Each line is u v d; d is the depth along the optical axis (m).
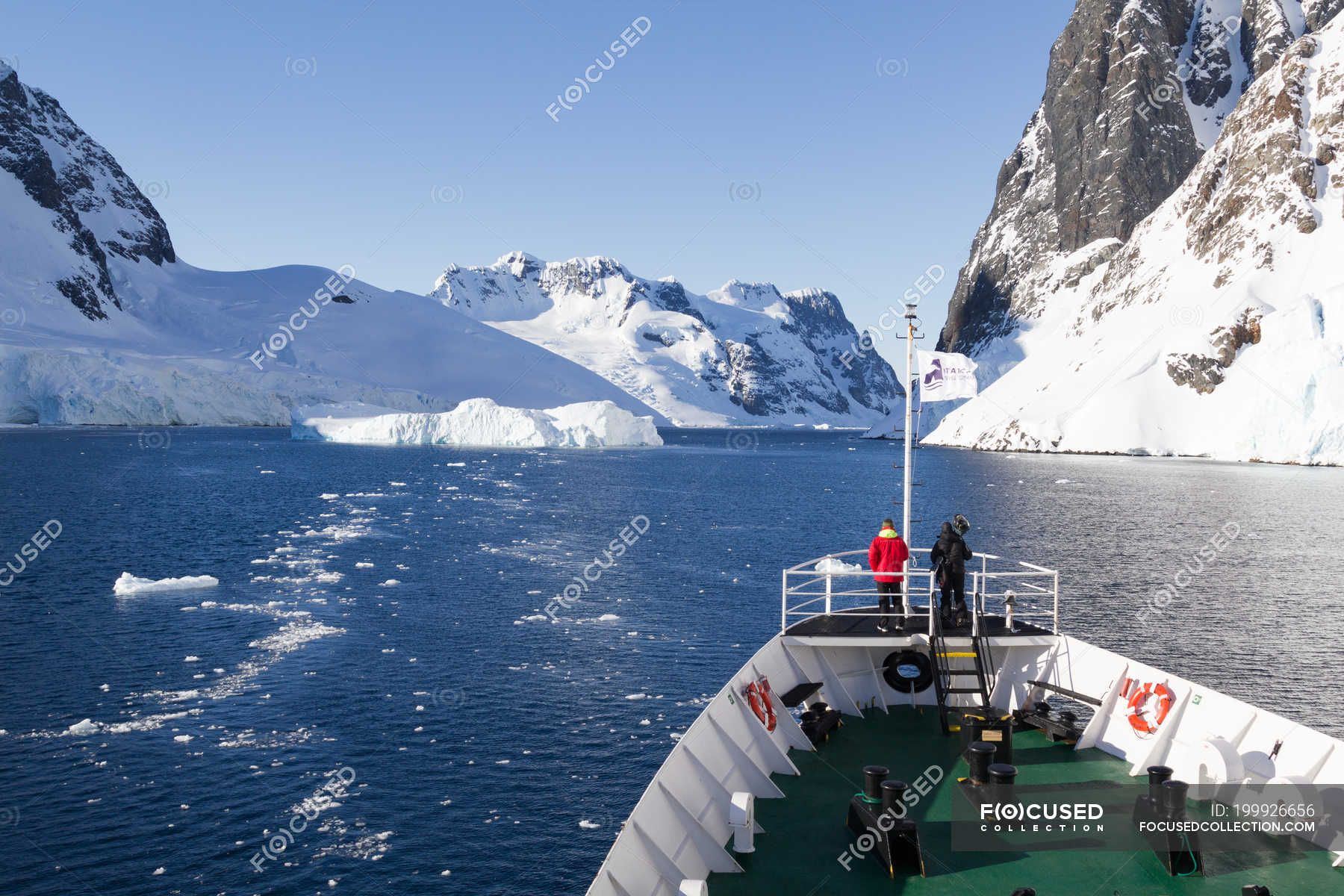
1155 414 188.12
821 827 11.10
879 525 80.44
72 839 21.98
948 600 15.58
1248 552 64.19
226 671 34.34
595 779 25.45
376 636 39.56
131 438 193.12
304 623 41.66
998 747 12.54
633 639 39.44
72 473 114.44
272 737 28.09
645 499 103.81
